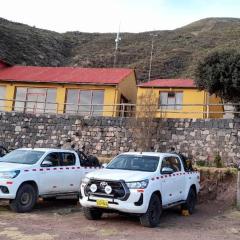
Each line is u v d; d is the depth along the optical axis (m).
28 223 12.02
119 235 10.99
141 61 62.34
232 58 25.88
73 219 13.04
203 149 23.20
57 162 15.22
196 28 93.94
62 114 26.45
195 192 15.85
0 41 60.38
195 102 30.72
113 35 86.19
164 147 23.98
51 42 72.94
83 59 66.69
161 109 27.98
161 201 12.86
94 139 25.41
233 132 22.75
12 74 33.22
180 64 59.84
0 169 13.54
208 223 13.73
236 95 26.23
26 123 27.03
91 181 12.36
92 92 30.84
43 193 14.47
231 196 18.39
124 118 25.06
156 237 11.01
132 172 12.72
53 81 31.08
